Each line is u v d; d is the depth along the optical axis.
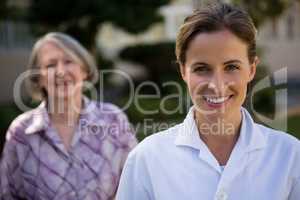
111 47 19.00
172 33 20.05
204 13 2.22
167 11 19.94
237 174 2.29
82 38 14.38
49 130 3.38
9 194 3.46
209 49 2.19
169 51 14.94
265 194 2.29
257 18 10.67
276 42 22.52
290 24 22.73
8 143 3.43
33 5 13.85
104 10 13.25
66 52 3.60
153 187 2.36
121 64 15.87
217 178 2.30
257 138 2.34
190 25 2.23
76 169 3.40
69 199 3.38
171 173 2.34
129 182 2.42
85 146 3.43
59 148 3.37
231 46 2.19
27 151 3.39
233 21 2.20
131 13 13.38
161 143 2.40
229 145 2.38
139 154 2.42
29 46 18.44
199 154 2.32
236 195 2.29
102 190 3.44
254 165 2.32
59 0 13.45
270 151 2.36
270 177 2.31
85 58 3.69
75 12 13.41
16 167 3.43
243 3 10.46
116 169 3.50
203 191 2.29
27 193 3.44
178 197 2.31
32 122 3.42
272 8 10.94
